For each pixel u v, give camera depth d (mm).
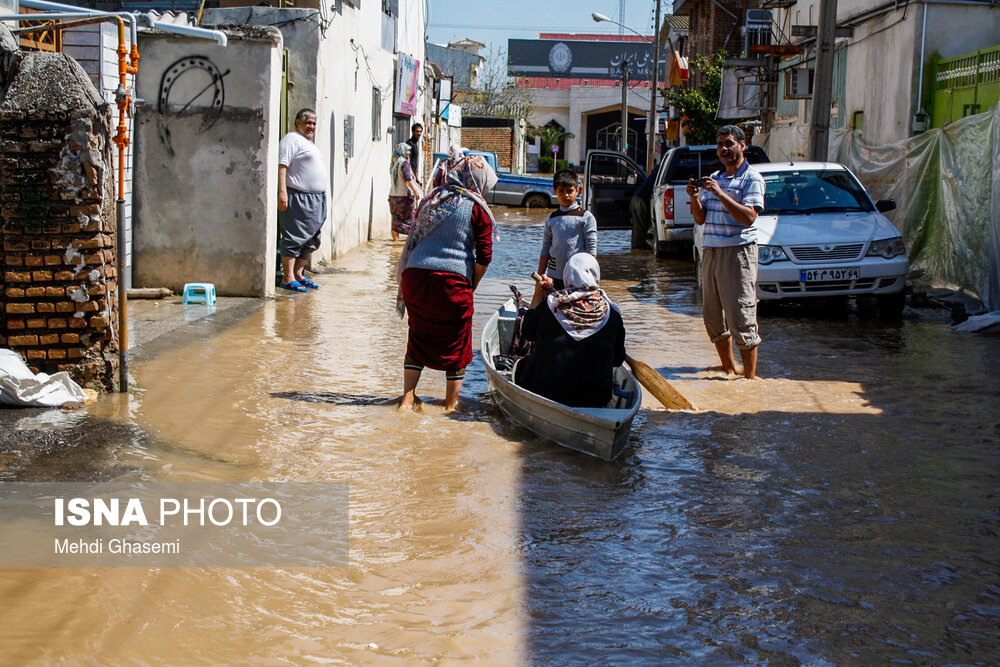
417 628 3871
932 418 7270
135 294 11219
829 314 12359
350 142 16953
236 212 11477
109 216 6949
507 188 35469
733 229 8352
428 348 7117
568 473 5852
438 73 31750
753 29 24047
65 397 6777
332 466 5793
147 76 11219
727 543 4840
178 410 6750
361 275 14305
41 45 9281
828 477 5891
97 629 3742
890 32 17203
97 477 5355
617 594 4234
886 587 4367
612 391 6891
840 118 20484
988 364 9211
